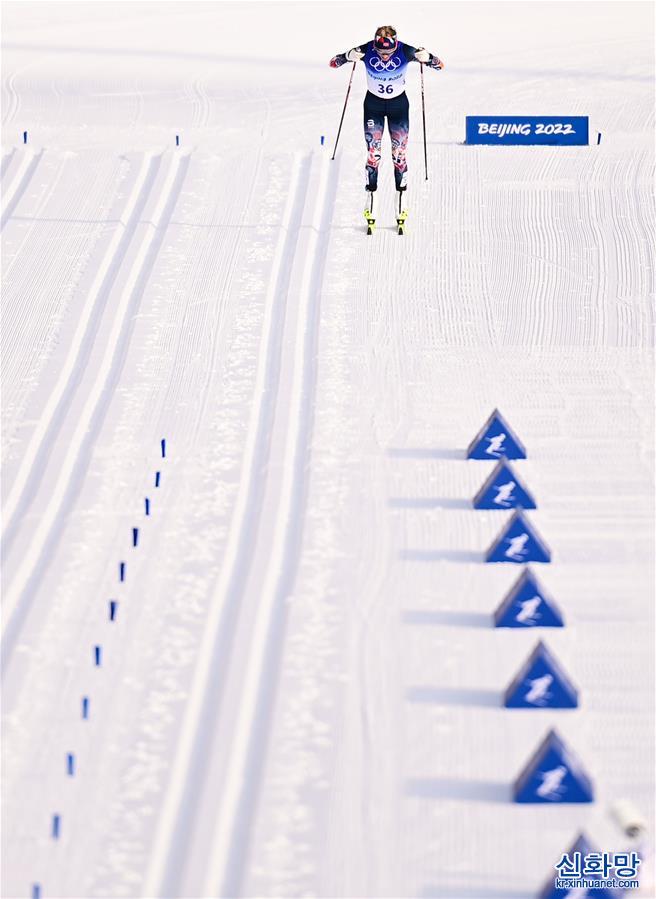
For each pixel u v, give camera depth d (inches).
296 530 1090.7
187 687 920.3
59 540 1082.1
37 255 1621.6
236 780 842.8
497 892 756.6
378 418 1252.5
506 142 1925.4
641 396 1285.7
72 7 2773.1
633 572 1026.7
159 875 777.6
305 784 832.3
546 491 1130.0
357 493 1136.2
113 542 1079.0
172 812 820.6
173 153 1926.7
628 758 848.9
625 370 1337.4
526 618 963.3
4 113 2114.9
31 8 2765.7
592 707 892.0
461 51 2394.2
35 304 1499.8
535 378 1321.4
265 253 1610.5
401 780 834.8
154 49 2449.6
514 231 1662.2
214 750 859.4
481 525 1090.7
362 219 1704.0
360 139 1955.0
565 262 1578.5
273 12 2696.9
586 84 2185.0
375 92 1593.3
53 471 1178.6
